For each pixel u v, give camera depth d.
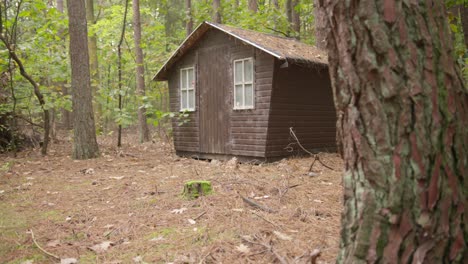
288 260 2.77
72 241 3.48
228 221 3.76
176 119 10.12
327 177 6.07
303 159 8.27
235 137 8.62
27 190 5.72
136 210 4.42
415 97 1.64
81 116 9.02
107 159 8.90
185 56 9.77
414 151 1.65
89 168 7.64
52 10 9.16
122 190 5.53
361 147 1.78
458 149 1.69
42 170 7.52
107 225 3.88
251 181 5.65
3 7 10.04
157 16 20.36
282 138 8.24
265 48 7.47
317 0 1.96
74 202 4.95
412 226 1.67
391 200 1.70
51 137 12.71
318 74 9.02
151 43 13.92
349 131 1.84
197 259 2.90
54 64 10.20
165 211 4.30
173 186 5.60
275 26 12.42
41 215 4.38
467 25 7.13
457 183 1.69
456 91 1.70
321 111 9.20
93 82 12.38
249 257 2.90
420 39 1.64
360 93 1.75
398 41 1.64
